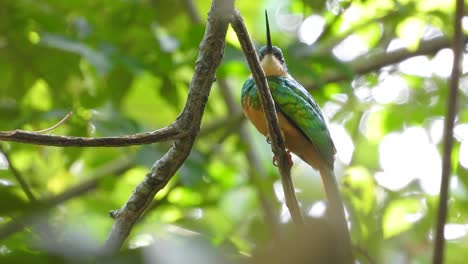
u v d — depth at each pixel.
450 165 5.61
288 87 7.68
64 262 3.11
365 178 10.73
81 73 11.45
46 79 11.39
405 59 11.70
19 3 11.28
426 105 12.95
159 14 13.19
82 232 3.28
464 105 11.99
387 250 9.74
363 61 11.89
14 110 10.39
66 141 4.81
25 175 11.50
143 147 9.82
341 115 12.97
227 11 4.79
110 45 10.92
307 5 10.96
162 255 3.11
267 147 12.74
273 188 10.22
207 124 12.33
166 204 10.04
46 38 10.57
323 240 2.93
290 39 13.34
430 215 10.88
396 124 13.03
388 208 10.89
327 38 11.79
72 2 12.02
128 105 13.52
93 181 11.51
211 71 4.97
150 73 10.96
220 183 11.36
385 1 11.93
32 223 3.26
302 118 7.47
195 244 3.23
